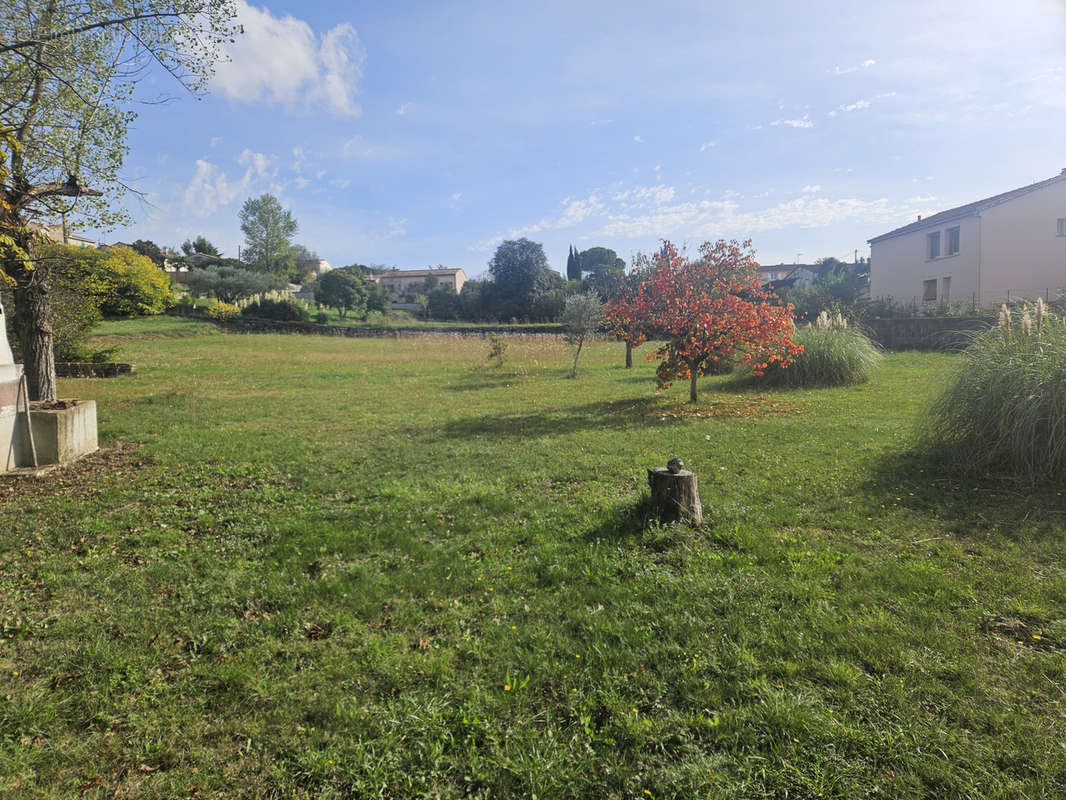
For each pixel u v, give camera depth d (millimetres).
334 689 2783
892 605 3355
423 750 2367
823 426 8695
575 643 3102
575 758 2316
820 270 54625
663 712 2551
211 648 3172
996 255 25172
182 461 7703
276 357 25016
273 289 54562
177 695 2777
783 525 4723
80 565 4270
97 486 6500
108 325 34375
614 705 2600
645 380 16578
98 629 3365
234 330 38156
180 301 42656
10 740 2467
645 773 2230
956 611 3279
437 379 18016
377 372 19938
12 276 9219
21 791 2217
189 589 3859
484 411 11812
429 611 3531
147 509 5617
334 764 2311
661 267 11969
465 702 2645
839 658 2861
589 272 73750
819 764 2221
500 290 52844
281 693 2764
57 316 17922
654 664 2908
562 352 27219
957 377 6625
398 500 5789
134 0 8781
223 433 9656
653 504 4828
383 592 3756
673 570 3963
